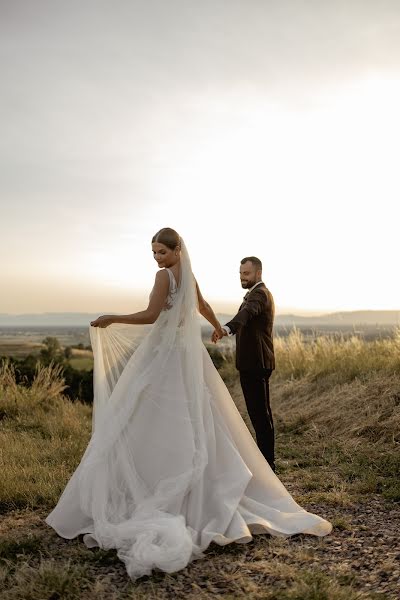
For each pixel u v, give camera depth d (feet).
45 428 26.66
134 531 11.07
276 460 20.15
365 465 18.57
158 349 13.10
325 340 36.55
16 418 29.63
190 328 13.33
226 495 12.28
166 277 13.28
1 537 12.58
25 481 16.66
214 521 11.83
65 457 20.25
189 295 13.47
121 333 13.48
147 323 13.07
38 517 14.12
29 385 36.58
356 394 25.93
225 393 13.71
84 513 12.31
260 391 17.78
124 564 10.98
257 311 17.03
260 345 17.60
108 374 13.43
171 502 11.77
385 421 22.29
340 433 23.09
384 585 9.52
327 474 17.88
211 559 11.00
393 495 14.90
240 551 11.35
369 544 11.52
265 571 10.29
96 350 13.43
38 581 10.05
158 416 12.62
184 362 13.14
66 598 9.52
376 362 30.45
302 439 23.38
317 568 10.30
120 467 12.25
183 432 12.46
